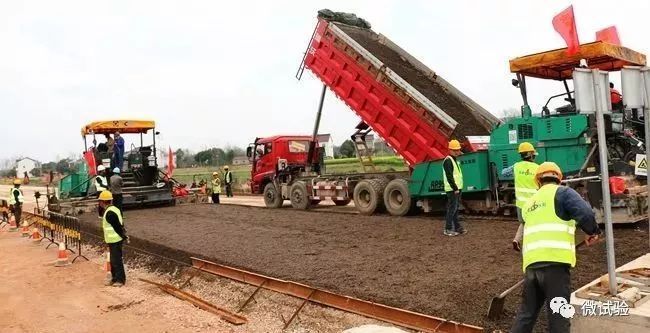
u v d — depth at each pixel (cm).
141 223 1605
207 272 993
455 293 680
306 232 1241
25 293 1045
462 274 764
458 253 895
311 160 1825
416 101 1309
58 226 1573
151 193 2036
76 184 2248
